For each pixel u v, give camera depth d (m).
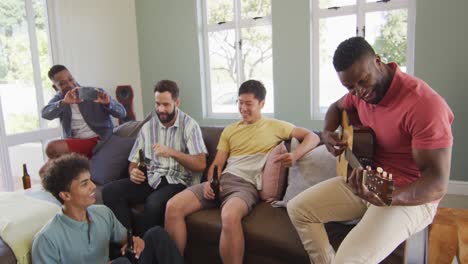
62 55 3.66
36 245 1.36
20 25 3.29
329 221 1.49
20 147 3.29
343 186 1.46
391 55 3.35
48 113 2.77
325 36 3.59
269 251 1.62
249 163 2.01
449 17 2.95
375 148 1.44
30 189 2.15
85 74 3.91
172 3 4.23
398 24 3.27
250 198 1.83
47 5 3.51
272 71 3.86
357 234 1.29
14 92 3.26
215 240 1.75
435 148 1.14
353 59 1.21
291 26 3.62
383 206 1.22
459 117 3.04
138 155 2.25
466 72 2.96
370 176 1.14
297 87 3.71
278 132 2.06
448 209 1.84
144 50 4.53
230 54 4.16
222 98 4.30
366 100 1.34
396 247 1.33
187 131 2.18
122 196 2.02
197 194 1.88
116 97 4.13
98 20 4.02
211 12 4.18
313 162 1.85
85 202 1.40
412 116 1.21
